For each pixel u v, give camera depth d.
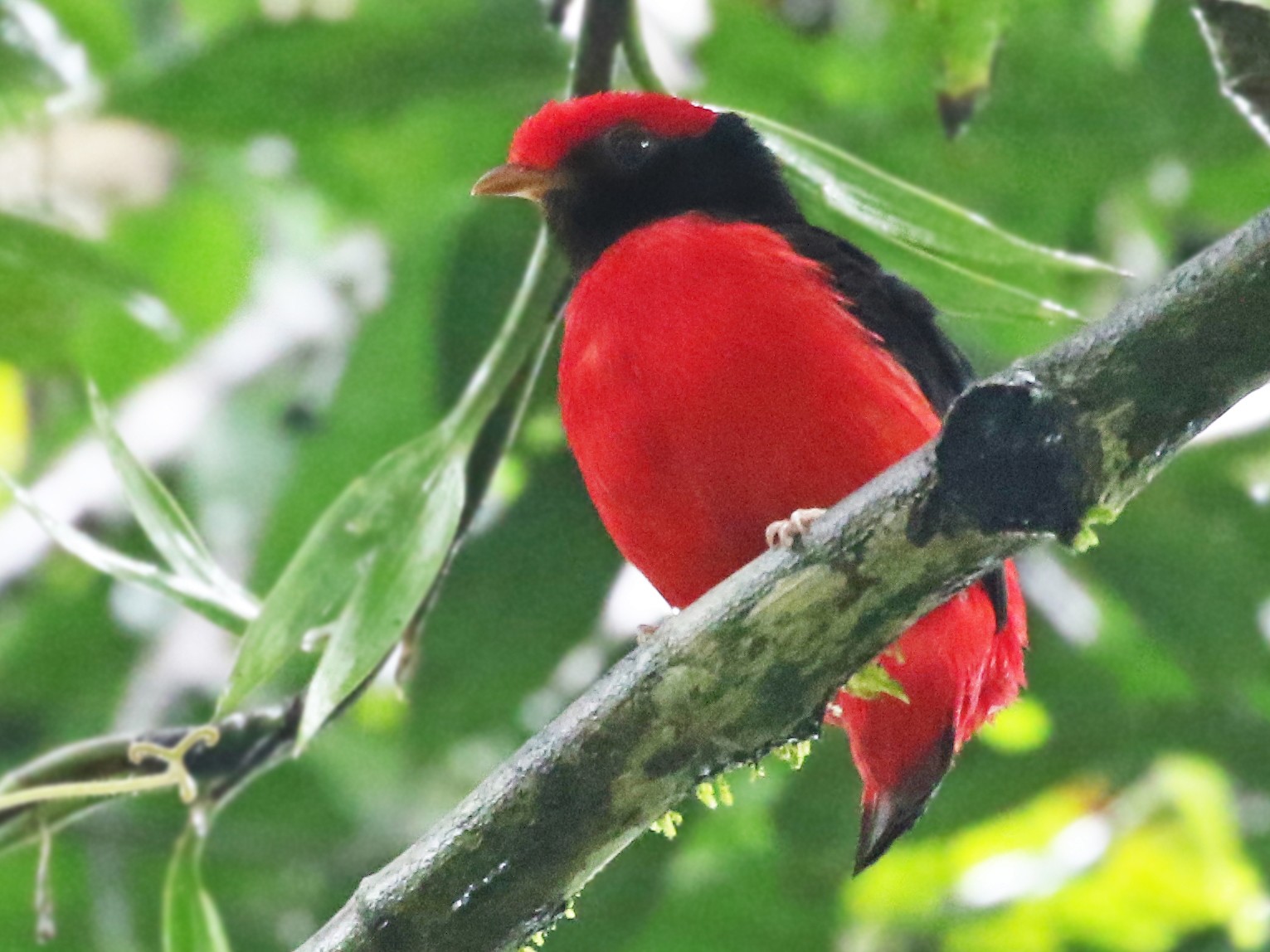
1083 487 6.41
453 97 12.98
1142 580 12.94
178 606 14.28
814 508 8.44
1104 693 13.38
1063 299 13.20
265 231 16.05
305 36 12.38
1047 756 13.31
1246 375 6.26
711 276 8.54
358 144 14.88
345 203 15.36
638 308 8.55
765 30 14.11
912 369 9.24
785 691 6.88
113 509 14.41
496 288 12.88
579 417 8.80
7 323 12.86
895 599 6.74
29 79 13.78
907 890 14.30
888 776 8.95
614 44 10.67
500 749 13.51
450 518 9.13
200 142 13.08
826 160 9.88
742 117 10.50
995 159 13.94
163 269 15.94
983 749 13.35
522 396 9.85
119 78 12.70
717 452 8.41
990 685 9.56
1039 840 14.59
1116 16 13.65
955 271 9.88
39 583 14.52
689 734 6.92
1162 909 14.41
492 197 12.84
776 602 6.75
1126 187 14.10
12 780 9.56
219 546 14.27
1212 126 13.70
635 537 8.92
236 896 13.96
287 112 12.66
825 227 10.30
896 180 9.75
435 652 12.52
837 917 13.45
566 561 12.42
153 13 15.49
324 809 14.12
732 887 13.45
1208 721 13.25
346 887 13.96
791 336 8.34
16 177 15.31
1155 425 6.35
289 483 13.45
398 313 13.63
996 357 13.48
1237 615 12.83
